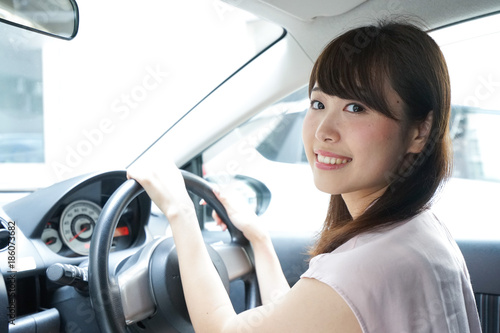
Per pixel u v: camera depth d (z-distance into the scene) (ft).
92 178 4.66
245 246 4.54
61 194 4.43
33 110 11.39
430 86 2.95
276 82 5.49
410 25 3.08
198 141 5.95
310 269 2.82
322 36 4.97
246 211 4.54
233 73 5.68
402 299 2.59
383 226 2.94
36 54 11.15
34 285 4.08
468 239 5.53
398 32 2.98
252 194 6.91
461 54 5.83
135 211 5.05
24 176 5.76
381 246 2.72
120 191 3.66
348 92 2.93
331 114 3.06
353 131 2.97
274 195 6.75
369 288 2.57
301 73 5.37
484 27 4.78
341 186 3.10
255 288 4.48
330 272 2.67
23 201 4.56
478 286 5.44
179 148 6.00
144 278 3.67
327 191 3.16
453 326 2.74
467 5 4.40
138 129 6.05
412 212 2.99
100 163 6.07
